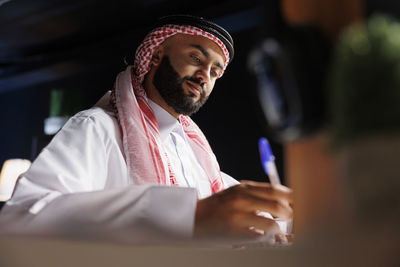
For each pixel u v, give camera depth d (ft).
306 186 1.05
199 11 15.67
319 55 1.05
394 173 0.78
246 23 15.51
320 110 1.01
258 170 16.22
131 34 18.17
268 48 1.13
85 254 1.27
